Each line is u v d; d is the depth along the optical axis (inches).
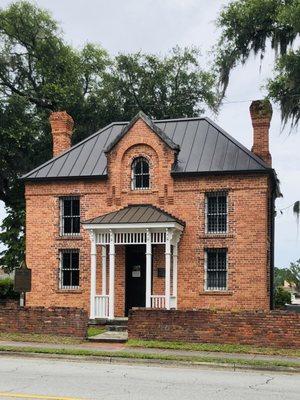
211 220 979.9
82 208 1032.2
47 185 1054.4
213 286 965.8
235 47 954.7
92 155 1076.5
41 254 1043.9
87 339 776.3
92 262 962.1
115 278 999.0
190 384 493.0
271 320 714.2
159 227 929.5
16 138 1457.9
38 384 470.6
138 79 1779.0
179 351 701.3
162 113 1769.2
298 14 816.9
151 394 438.0
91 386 467.2
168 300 922.1
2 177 1535.4
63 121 1155.9
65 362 632.4
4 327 803.4
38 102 1628.9
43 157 1545.3
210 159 994.7
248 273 944.3
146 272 959.6
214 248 965.8
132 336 758.5
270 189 1022.4
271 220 1072.8
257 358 652.7
